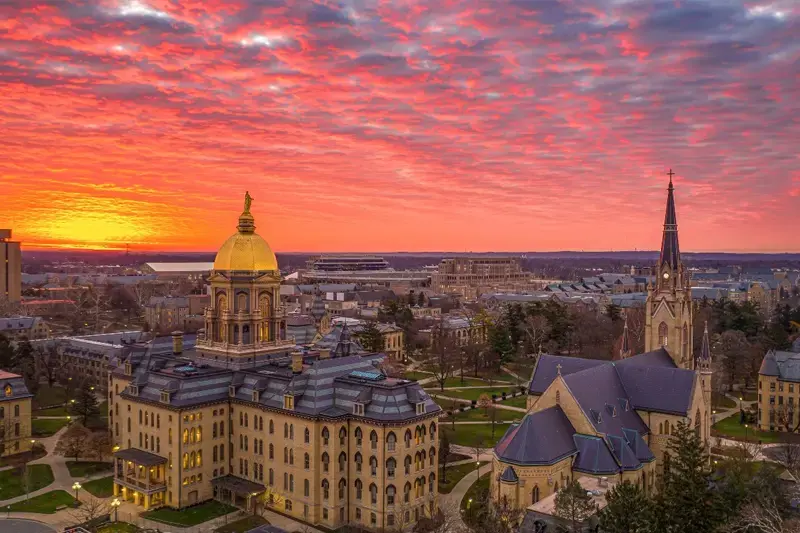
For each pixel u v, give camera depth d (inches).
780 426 6412.4
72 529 4067.4
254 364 5305.1
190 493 4692.4
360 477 4365.2
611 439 4274.1
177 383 4763.8
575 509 3164.4
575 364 5324.8
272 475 4655.5
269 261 5497.1
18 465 5457.7
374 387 4441.4
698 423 4849.9
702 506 3248.0
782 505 3484.3
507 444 4111.7
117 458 4859.7
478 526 3890.3
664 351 6122.1
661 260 6259.8
